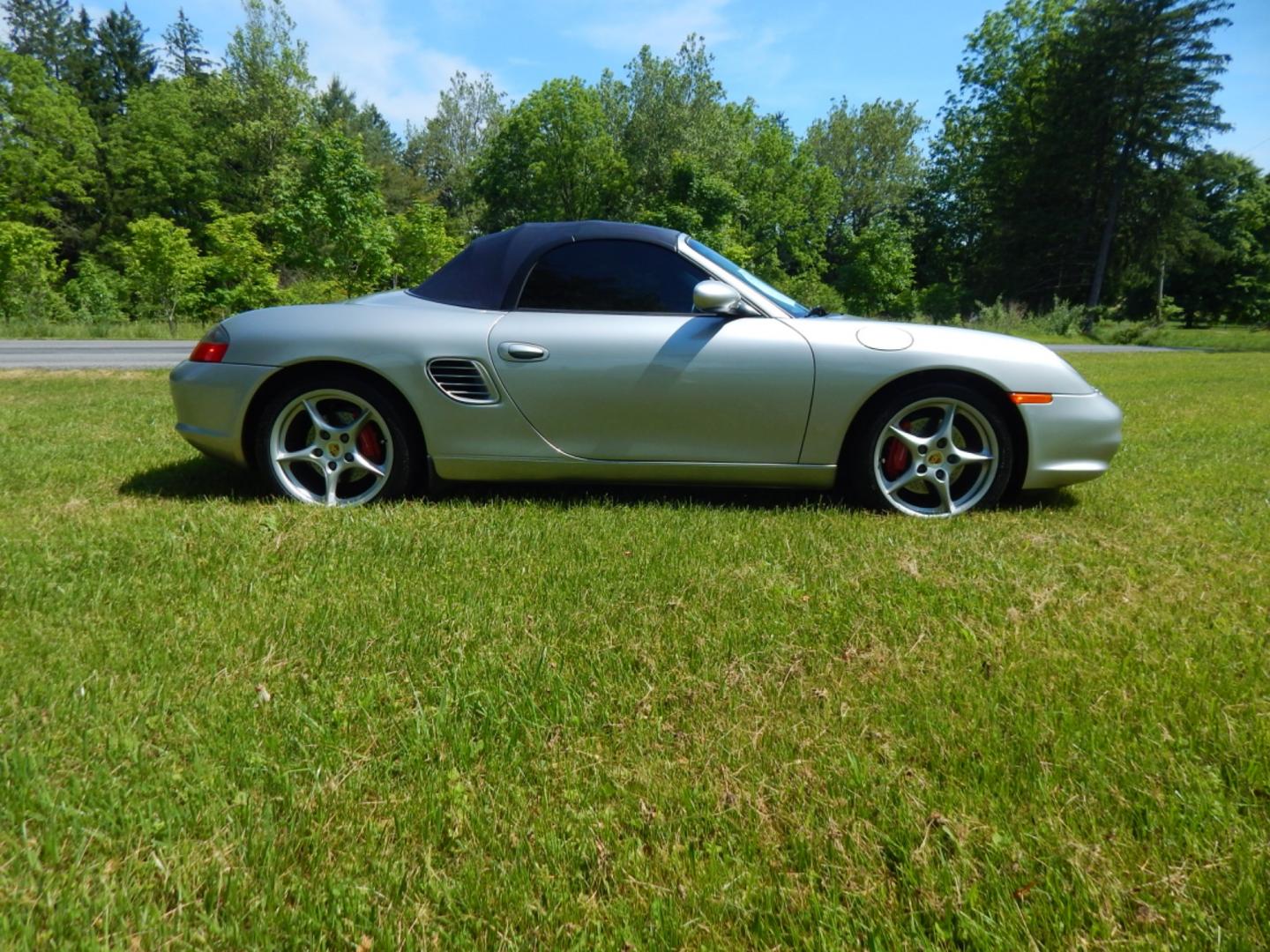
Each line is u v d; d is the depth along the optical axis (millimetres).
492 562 2576
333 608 2160
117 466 3953
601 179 41344
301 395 3377
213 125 41750
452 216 53031
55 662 1805
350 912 1126
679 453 3373
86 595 2191
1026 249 42406
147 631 1985
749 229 42406
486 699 1698
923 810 1364
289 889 1167
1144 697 1746
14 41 50469
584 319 3383
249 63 41250
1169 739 1575
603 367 3307
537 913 1131
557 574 2465
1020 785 1431
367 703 1677
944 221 49969
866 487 3408
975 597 2352
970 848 1277
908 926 1132
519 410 3344
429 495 3592
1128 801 1390
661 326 3355
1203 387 9820
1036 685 1806
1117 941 1098
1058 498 3719
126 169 40625
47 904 1112
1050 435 3373
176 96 41375
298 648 1926
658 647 1984
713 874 1215
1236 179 50344
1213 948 1083
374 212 17484
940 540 2949
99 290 22906
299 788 1402
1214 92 38531
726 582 2438
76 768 1436
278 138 41000
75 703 1627
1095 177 40469
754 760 1517
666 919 1120
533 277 3473
